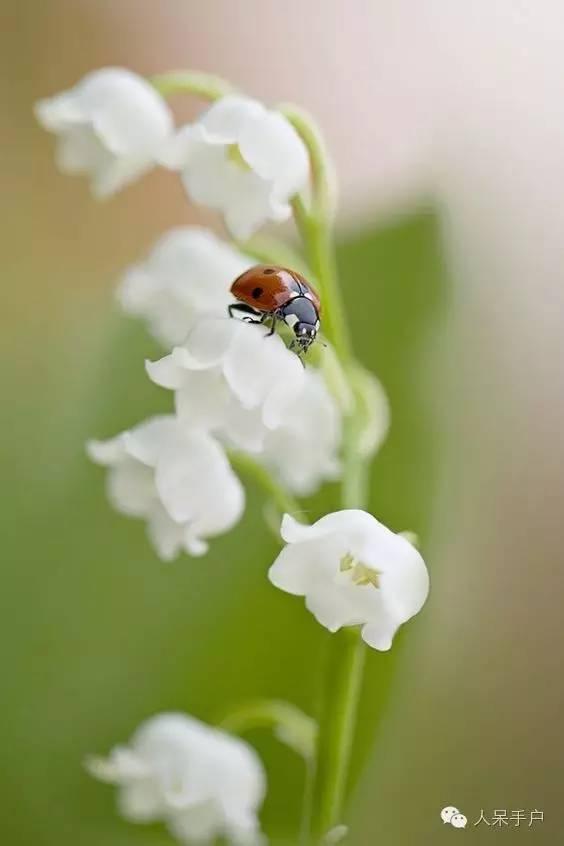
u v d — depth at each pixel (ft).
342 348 0.61
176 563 0.70
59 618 0.69
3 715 0.69
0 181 0.85
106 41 0.88
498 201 0.83
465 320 0.70
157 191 0.86
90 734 0.69
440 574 0.79
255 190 0.61
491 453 0.81
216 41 0.89
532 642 0.80
